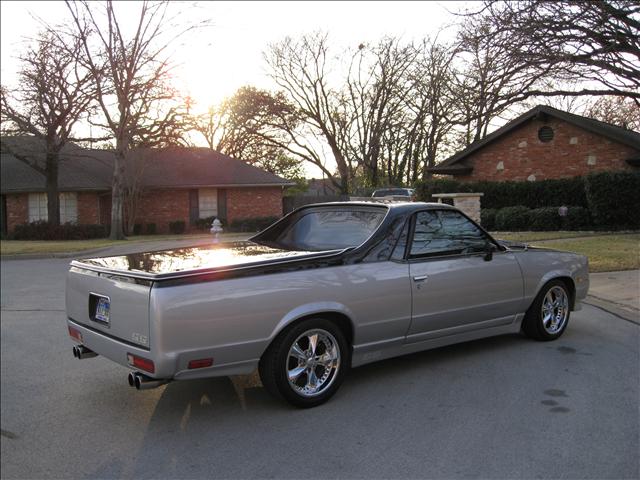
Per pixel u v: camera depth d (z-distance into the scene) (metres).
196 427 4.31
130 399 5.08
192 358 3.93
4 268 16.03
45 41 22.20
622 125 27.83
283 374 4.33
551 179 22.16
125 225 29.62
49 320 8.69
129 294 4.07
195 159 32.97
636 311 7.75
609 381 5.00
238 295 4.09
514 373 5.25
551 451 3.69
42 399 5.21
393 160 47.66
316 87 46.50
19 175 29.19
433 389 4.89
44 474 3.84
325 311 4.48
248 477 3.52
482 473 3.44
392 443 3.89
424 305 5.07
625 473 3.40
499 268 5.66
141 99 24.05
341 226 5.40
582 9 11.46
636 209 19.02
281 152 51.81
